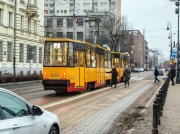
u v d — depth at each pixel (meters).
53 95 22.62
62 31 108.81
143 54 174.38
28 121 6.09
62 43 22.08
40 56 61.62
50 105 16.70
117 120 12.54
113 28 81.88
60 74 21.80
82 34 107.25
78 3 149.88
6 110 5.64
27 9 56.16
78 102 18.39
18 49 52.00
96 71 27.30
